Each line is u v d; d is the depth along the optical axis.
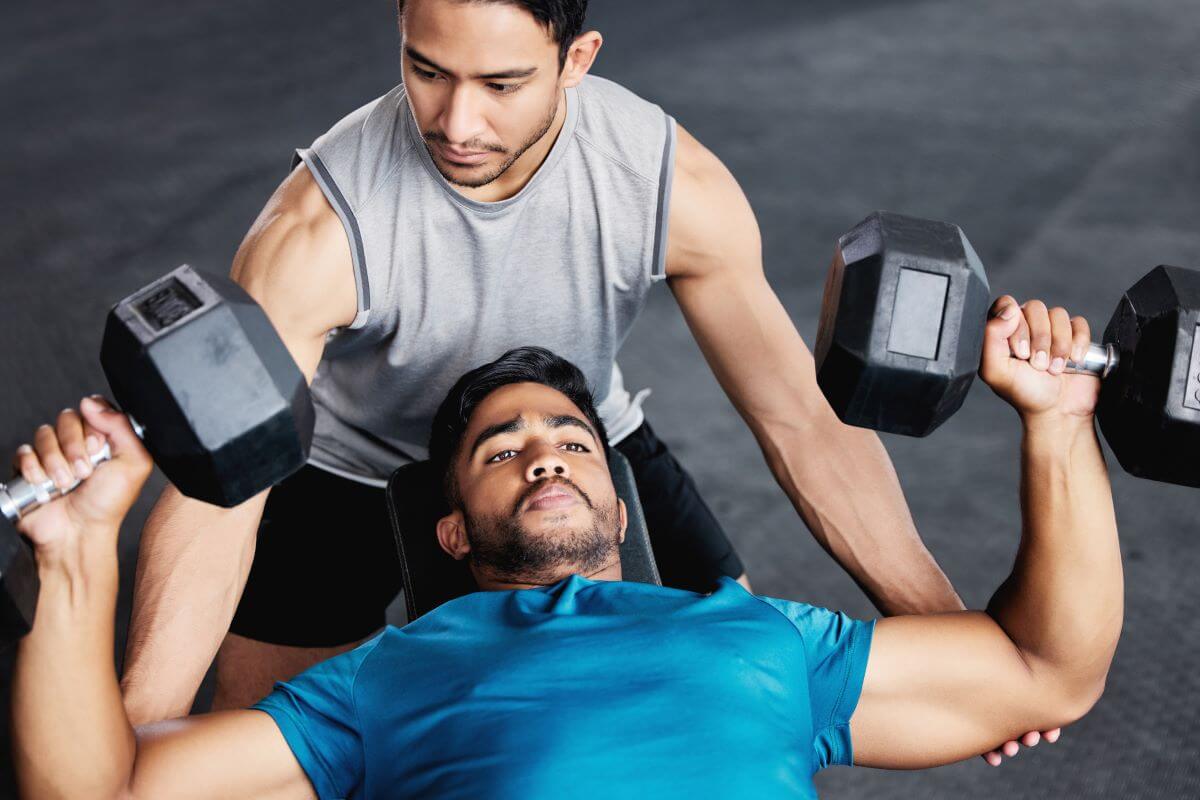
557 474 1.69
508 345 1.73
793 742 1.39
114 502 1.20
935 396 1.35
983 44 6.14
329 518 1.91
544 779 1.30
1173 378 1.36
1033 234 4.26
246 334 1.16
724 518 2.95
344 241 1.53
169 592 1.50
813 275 3.96
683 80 5.52
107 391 3.32
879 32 6.26
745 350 1.75
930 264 1.33
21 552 1.14
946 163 4.80
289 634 1.91
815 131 5.05
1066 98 5.50
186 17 6.34
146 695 1.45
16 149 4.80
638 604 1.53
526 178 1.55
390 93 1.56
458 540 1.75
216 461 1.16
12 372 3.39
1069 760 2.33
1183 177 4.74
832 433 1.77
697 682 1.39
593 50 1.42
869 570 1.74
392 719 1.40
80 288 3.83
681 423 3.30
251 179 4.57
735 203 1.68
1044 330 1.41
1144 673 2.53
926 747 1.55
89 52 5.83
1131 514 3.00
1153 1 6.88
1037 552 1.50
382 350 1.70
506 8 1.28
